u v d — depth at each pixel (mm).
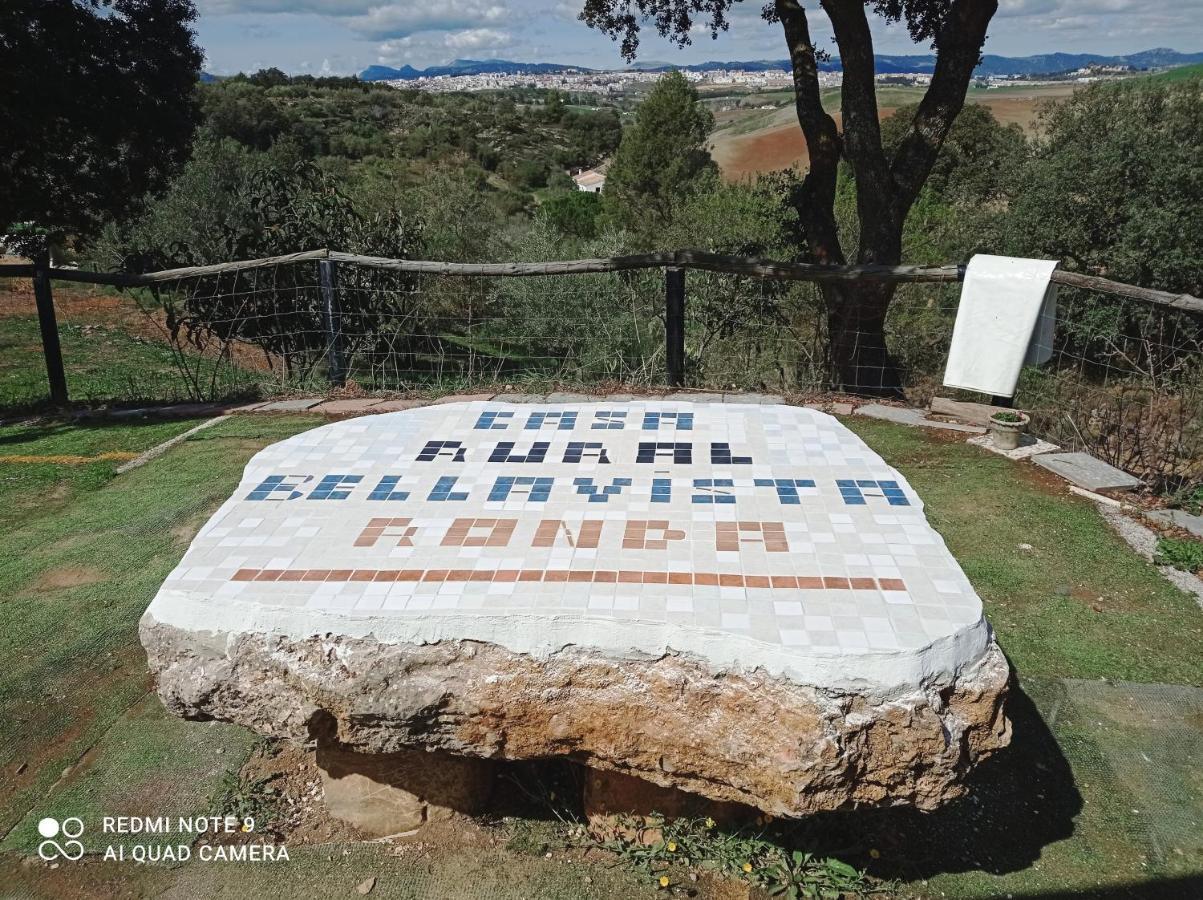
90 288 15336
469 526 2977
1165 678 3650
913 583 2596
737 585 2590
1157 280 14727
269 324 9508
